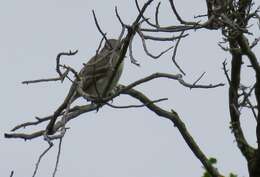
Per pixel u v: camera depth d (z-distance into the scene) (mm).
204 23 11258
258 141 13844
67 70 10812
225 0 11859
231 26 11500
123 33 10664
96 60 11164
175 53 11172
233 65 14055
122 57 11219
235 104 14258
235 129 14461
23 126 11633
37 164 10016
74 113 13219
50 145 10086
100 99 11062
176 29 11008
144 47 10648
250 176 14273
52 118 11414
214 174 14453
